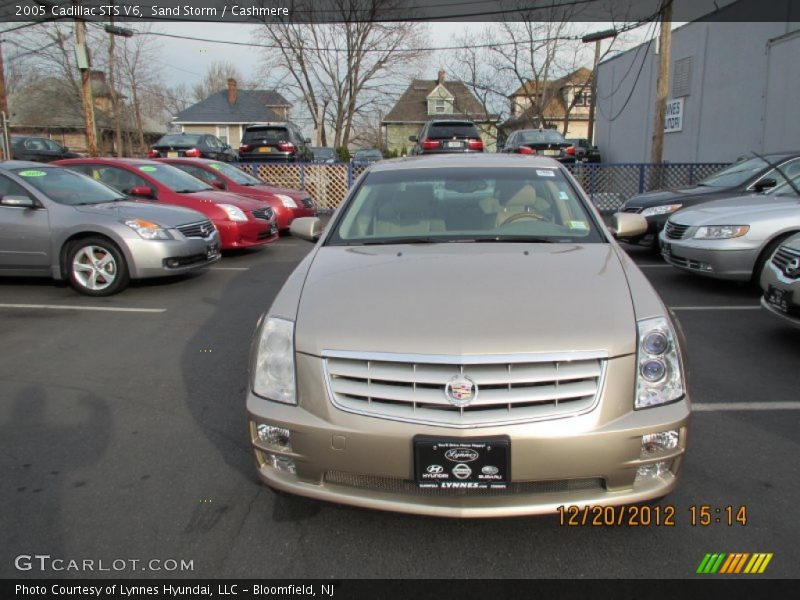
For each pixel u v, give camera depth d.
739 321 5.89
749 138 15.76
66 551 2.63
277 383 2.56
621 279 2.81
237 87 51.81
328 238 3.62
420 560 2.54
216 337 5.64
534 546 2.62
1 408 4.10
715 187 8.90
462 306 2.57
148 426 3.82
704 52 17.78
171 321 6.17
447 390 2.32
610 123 25.03
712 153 17.55
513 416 2.32
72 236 7.18
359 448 2.38
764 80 15.05
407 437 2.33
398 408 2.37
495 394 2.32
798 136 13.73
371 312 2.58
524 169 4.09
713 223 6.82
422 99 55.59
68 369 4.84
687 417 2.43
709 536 2.65
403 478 2.38
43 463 3.37
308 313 2.64
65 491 3.08
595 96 27.27
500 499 2.41
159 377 4.65
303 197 12.48
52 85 40.19
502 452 2.29
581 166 16.36
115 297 7.19
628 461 2.36
